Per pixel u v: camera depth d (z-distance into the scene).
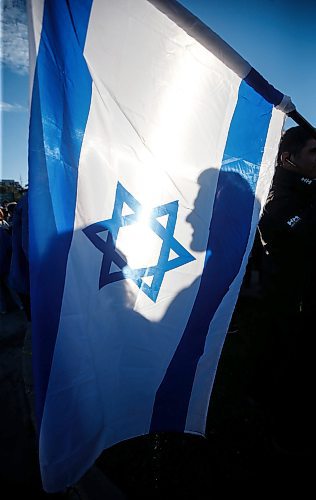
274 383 1.64
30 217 1.13
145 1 1.15
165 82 1.23
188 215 1.37
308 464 1.88
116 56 1.17
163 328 1.41
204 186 1.37
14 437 2.31
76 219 1.20
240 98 1.33
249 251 1.49
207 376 1.53
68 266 1.20
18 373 3.16
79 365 1.26
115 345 1.34
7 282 4.91
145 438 2.22
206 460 2.02
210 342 1.51
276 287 1.66
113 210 1.26
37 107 1.09
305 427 1.61
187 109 1.28
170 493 1.82
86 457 1.30
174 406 1.49
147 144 1.26
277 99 1.30
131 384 1.39
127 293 1.33
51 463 1.22
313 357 1.54
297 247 1.57
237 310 3.57
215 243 1.43
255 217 1.47
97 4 1.11
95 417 1.31
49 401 1.21
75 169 1.18
